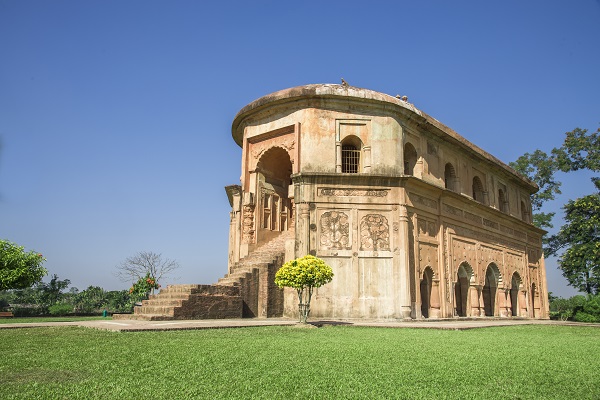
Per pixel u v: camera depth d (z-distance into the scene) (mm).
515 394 5258
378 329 14234
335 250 18422
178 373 5918
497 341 11039
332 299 18062
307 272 14469
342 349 8641
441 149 23281
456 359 7707
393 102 19766
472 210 25078
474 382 5844
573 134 37938
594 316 27938
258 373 6012
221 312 16938
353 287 18250
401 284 18500
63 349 7938
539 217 40656
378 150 19500
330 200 18766
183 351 7852
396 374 6188
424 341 10516
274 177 22391
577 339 12797
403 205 19141
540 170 40688
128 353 7523
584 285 32688
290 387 5258
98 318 18328
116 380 5461
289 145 19938
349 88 19625
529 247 32031
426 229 21016
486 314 26844
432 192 21500
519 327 17812
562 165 38531
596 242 32000
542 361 7883
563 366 7402
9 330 11266
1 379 5504
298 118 19672
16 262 17688
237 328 12852
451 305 21812
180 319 15500
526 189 33250
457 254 23062
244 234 20984
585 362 7961
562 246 38812
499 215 27594
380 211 19062
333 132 19391
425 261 20516
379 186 19109
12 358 6969
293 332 12102
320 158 19094
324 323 15492
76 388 5020
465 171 25281
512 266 28891
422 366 6879
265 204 21734
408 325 15602
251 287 18469
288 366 6582
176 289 17234
